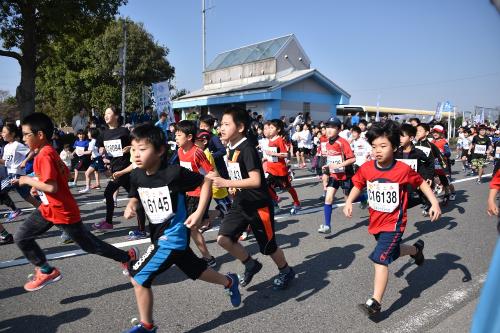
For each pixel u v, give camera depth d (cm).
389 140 342
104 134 576
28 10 1372
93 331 313
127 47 2855
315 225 648
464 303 368
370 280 418
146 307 285
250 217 363
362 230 615
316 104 2294
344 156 578
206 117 632
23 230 361
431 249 527
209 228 604
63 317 335
